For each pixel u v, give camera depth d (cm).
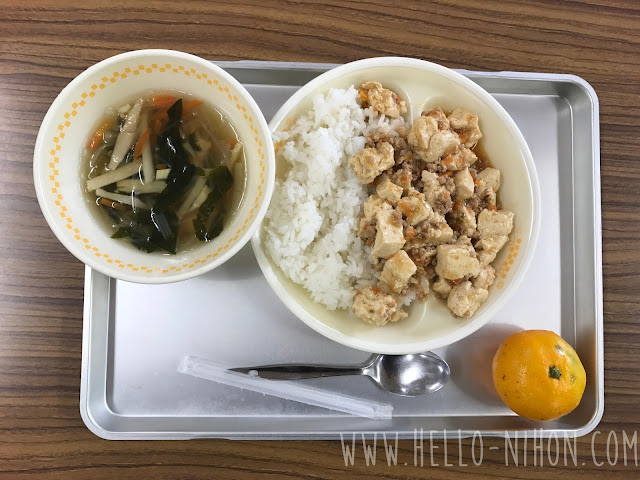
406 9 37
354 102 33
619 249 37
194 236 29
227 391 34
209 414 34
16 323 34
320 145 32
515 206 33
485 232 33
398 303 33
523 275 31
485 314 31
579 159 38
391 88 34
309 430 34
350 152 33
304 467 35
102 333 34
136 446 34
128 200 29
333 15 37
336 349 35
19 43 35
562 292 37
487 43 37
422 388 35
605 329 37
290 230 32
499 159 34
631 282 37
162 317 34
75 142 27
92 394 33
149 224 28
